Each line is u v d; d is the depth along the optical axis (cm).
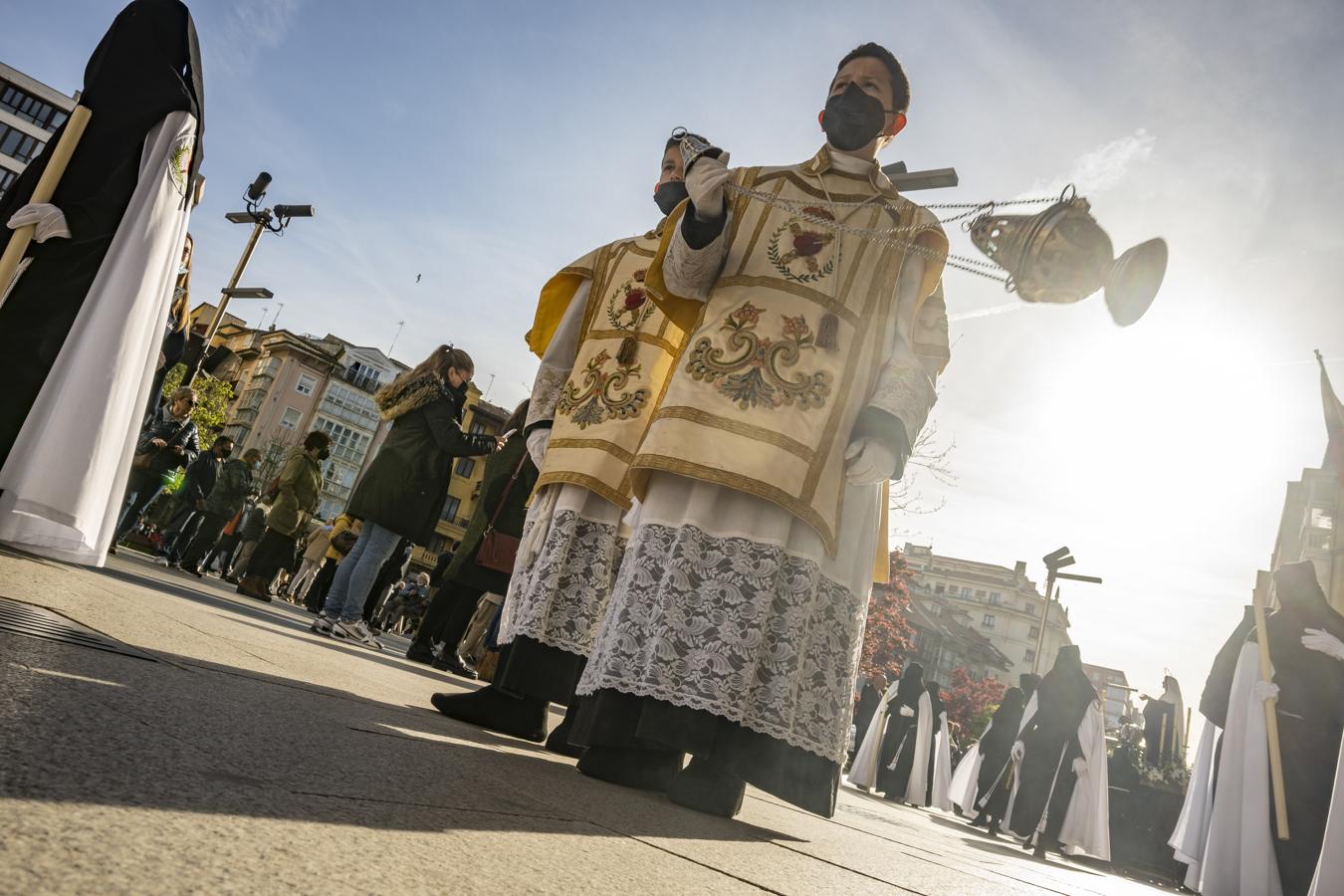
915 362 289
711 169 269
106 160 298
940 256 192
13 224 284
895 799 1209
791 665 256
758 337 279
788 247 292
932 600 10344
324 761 138
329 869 85
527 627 292
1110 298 161
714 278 292
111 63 307
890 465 278
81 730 108
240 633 355
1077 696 811
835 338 282
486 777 180
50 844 69
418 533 598
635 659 252
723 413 270
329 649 466
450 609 676
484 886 95
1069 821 782
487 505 580
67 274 291
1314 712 490
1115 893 461
